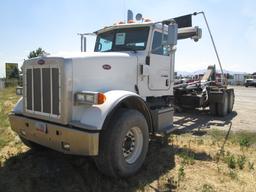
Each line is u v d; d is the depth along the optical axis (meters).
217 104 9.60
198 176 4.14
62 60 3.73
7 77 30.44
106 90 4.31
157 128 5.17
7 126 7.36
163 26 5.24
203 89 9.92
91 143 3.50
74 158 4.75
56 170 4.28
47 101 3.96
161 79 5.70
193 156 4.94
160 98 5.88
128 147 4.06
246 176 4.19
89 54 4.21
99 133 3.66
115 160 3.75
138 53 5.11
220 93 9.52
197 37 7.39
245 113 10.73
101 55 4.32
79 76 3.89
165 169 4.39
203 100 9.67
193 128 7.52
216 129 7.43
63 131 3.70
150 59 5.28
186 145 5.70
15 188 3.70
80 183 3.86
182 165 4.52
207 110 10.93
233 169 4.45
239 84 43.97
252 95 20.80
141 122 4.12
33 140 4.40
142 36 5.27
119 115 3.87
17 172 4.21
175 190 3.70
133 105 4.37
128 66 4.77
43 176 4.07
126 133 3.88
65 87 3.71
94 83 4.14
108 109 3.65
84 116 3.71
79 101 3.77
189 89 9.80
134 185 3.83
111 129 3.73
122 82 4.66
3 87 29.16
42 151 5.16
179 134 6.71
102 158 3.74
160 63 5.62
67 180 3.95
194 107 9.84
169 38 4.80
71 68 3.78
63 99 3.72
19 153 5.06
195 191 3.68
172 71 6.11
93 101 3.65
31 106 4.27
